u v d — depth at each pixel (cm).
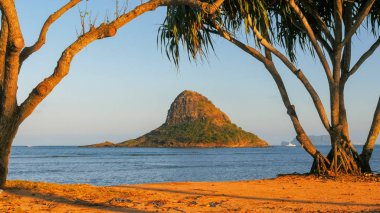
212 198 1103
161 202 1011
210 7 1220
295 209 955
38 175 4053
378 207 993
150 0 1123
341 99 1766
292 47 1780
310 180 1591
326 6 1788
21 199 958
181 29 1537
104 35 1062
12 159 9088
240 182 1523
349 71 1761
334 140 1750
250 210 937
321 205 1019
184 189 1280
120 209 909
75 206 924
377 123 1811
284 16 1684
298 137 1750
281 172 4272
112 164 6556
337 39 1705
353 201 1088
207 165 6072
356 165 1739
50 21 1114
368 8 1605
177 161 7794
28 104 1027
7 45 1003
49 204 930
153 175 4003
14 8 980
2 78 1020
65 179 3569
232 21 1582
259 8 1469
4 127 1024
